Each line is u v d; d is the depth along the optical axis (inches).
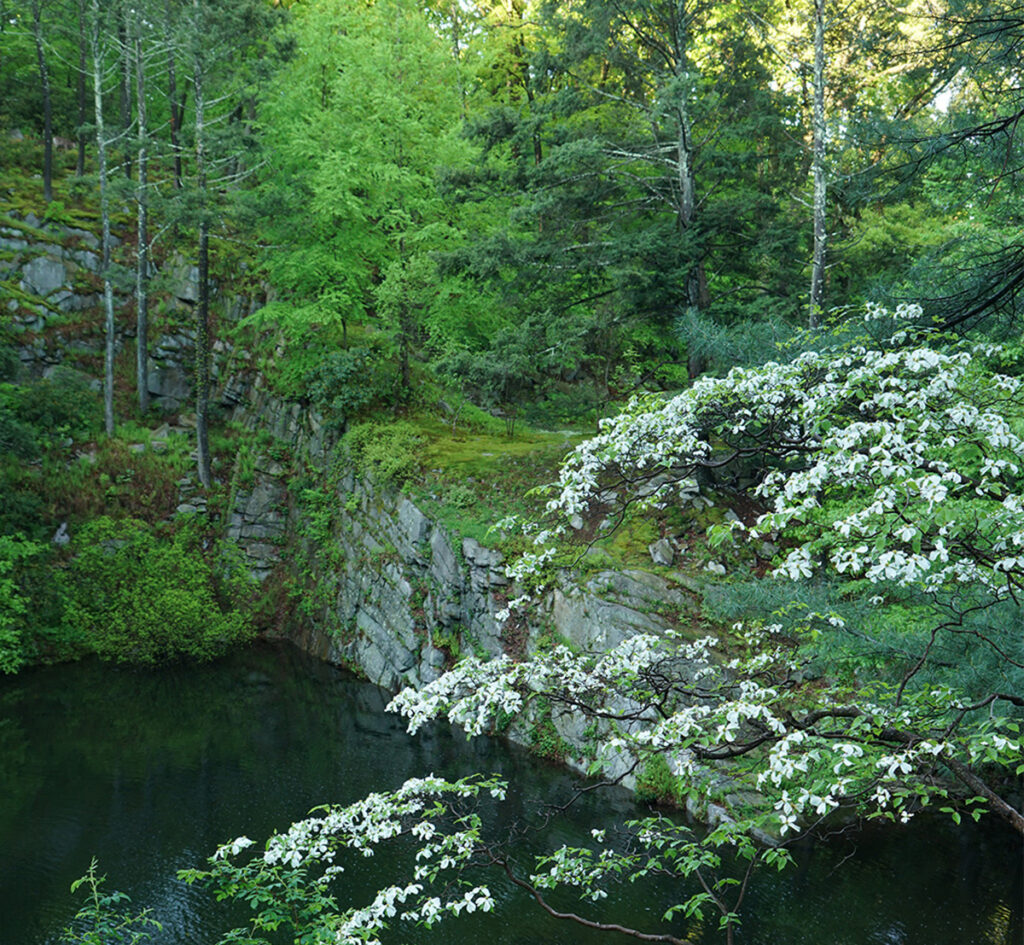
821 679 435.2
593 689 262.2
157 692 798.5
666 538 698.2
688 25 718.5
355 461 925.8
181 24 1037.8
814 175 665.0
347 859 474.9
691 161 749.3
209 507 1034.1
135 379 1143.6
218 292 1193.4
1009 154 380.8
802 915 405.1
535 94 1102.4
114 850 487.5
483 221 999.0
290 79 1118.4
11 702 762.8
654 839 263.1
